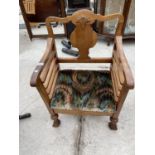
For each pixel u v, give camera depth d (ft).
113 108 3.24
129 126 4.19
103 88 3.55
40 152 3.90
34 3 6.04
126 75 2.61
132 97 4.79
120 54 3.08
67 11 6.03
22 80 5.60
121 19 3.14
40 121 4.47
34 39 7.62
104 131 4.14
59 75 3.97
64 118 4.47
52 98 3.47
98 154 3.78
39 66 2.93
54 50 3.69
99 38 7.25
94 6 6.21
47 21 3.24
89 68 5.88
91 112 3.36
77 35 3.30
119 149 3.83
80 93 3.48
